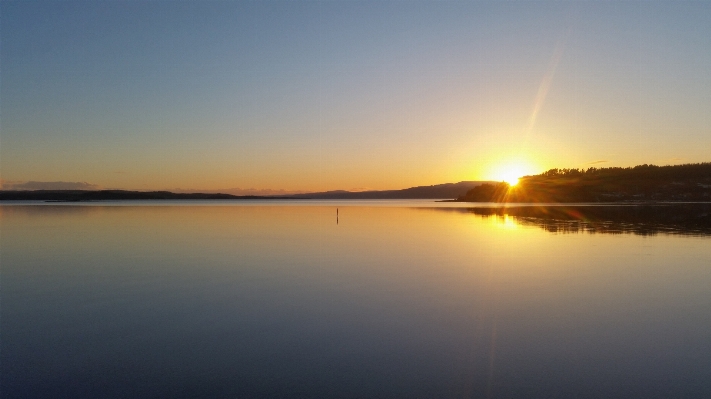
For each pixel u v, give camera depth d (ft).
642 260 68.03
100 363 28.81
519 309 40.70
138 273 58.39
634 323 36.50
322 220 164.25
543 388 24.98
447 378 26.25
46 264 65.57
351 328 35.24
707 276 55.77
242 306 41.93
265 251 78.64
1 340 33.19
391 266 63.16
